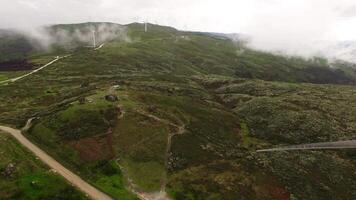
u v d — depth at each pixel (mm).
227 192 84750
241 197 84188
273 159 105250
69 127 103000
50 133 102250
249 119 146250
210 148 103312
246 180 90375
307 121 143125
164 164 91562
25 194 76438
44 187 78750
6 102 158875
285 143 124875
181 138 104000
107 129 101812
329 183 99312
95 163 89625
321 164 108375
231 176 90625
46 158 90938
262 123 142250
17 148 93812
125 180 84625
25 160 87438
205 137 110625
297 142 126312
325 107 167250
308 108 163625
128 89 138125
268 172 96312
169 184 84688
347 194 96375
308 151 117562
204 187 85062
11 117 125875
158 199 79875
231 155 102312
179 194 82062
